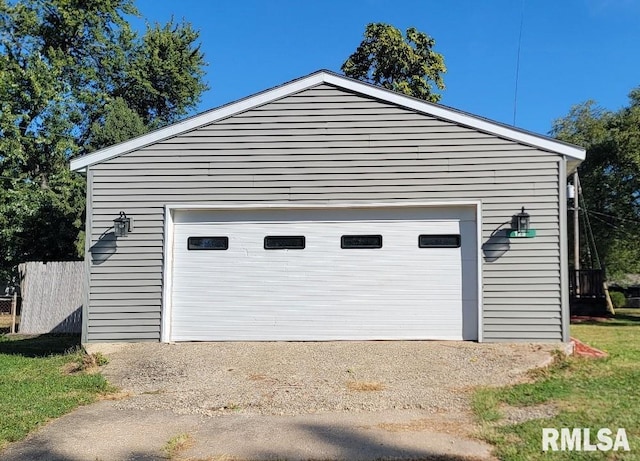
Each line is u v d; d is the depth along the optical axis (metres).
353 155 9.81
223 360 8.51
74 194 19.02
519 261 9.38
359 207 9.78
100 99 23.36
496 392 6.71
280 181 9.88
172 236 10.06
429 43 28.30
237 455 4.91
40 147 18.39
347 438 5.27
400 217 9.84
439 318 9.65
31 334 14.72
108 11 25.17
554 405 6.08
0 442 5.36
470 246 9.66
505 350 8.73
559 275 9.29
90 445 5.29
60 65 21.23
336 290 9.84
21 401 6.79
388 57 27.42
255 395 6.86
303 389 7.03
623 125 20.92
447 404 6.33
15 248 17.97
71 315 14.91
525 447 4.83
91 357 8.70
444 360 8.24
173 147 10.02
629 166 20.88
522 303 9.34
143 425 5.89
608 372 7.61
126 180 10.00
